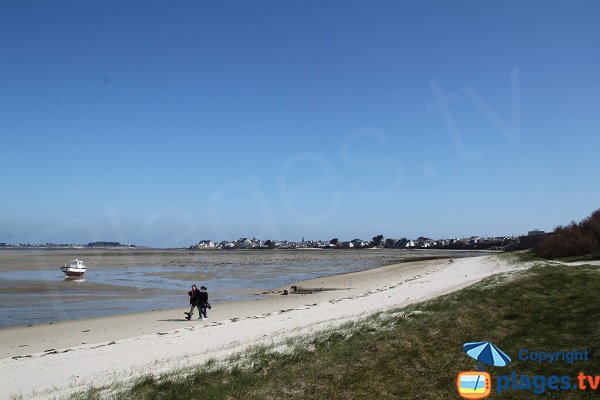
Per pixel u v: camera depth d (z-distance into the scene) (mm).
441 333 12273
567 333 11133
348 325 16844
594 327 11234
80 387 11930
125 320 27875
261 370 11141
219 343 17188
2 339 22625
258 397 9141
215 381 10555
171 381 10945
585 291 14977
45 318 29281
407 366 10102
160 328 24484
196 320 27141
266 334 18297
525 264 43281
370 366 10312
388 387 9117
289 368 10992
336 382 9555
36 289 45625
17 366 15461
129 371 13492
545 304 14023
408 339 12055
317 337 14844
